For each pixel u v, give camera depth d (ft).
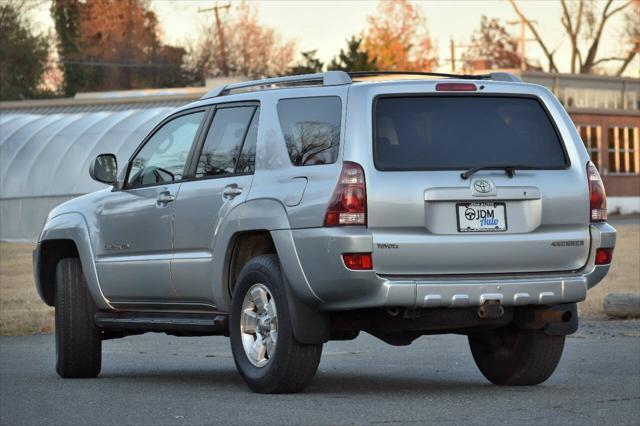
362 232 49.75
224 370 67.15
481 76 56.80
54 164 259.39
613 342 76.13
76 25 538.06
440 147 51.57
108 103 300.20
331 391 54.44
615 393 52.75
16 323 98.37
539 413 46.80
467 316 51.83
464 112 52.65
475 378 60.29
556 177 52.75
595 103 337.72
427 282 49.93
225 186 56.03
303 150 52.65
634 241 182.29
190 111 60.95
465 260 50.60
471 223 50.96
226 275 55.98
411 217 50.19
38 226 252.83
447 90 52.60
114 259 63.10
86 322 64.44
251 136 55.77
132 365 70.95
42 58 493.36
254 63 594.24
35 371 67.41
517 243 51.34
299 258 51.01
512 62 572.92
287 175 52.80
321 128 52.34
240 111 57.16
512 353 56.44
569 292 52.16
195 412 48.14
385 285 49.65
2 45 479.41
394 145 51.08
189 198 58.34
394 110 51.78
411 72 56.24
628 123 335.06
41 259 68.08
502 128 52.85
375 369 64.69
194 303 58.75
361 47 537.65
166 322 59.77
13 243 227.81
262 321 53.42
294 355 51.88
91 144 262.47
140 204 61.62
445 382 58.59
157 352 78.38
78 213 65.87
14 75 489.26
